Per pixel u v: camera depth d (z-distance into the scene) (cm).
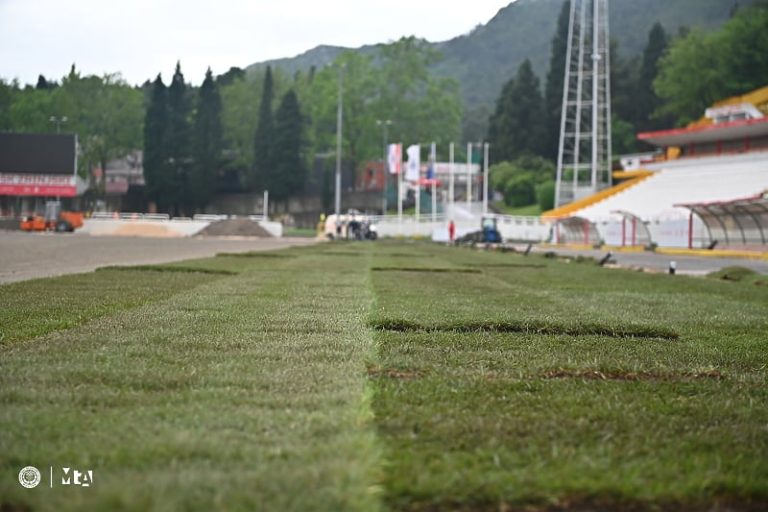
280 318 873
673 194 5594
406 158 11162
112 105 10844
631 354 687
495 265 2498
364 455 339
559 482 322
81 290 1222
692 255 3922
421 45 11338
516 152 10925
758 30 8294
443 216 8344
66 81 11156
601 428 418
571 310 1071
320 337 723
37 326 749
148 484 300
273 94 11144
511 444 379
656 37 10500
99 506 276
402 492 306
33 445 353
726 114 6066
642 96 10506
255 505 282
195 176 10031
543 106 11356
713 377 592
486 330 832
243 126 11000
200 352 621
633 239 4859
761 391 541
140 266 1902
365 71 11219
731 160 5531
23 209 9038
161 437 367
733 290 1595
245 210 10462
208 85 10475
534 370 591
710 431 420
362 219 7388
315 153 11081
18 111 11069
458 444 375
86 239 4859
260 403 442
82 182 9300
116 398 449
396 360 611
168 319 842
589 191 6831
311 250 3669
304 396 461
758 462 364
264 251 3388
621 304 1202
